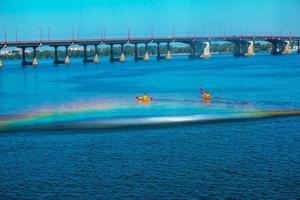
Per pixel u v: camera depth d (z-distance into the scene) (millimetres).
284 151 41281
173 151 42000
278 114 60531
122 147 43969
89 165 38531
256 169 36438
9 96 95312
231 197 31312
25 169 37875
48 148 44375
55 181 34938
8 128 54906
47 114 66750
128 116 62031
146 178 35062
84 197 31891
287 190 32281
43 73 176750
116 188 33281
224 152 41281
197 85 110062
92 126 54594
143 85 113312
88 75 158375
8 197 32125
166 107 72000
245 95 86875
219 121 55906
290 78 124062
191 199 31141
